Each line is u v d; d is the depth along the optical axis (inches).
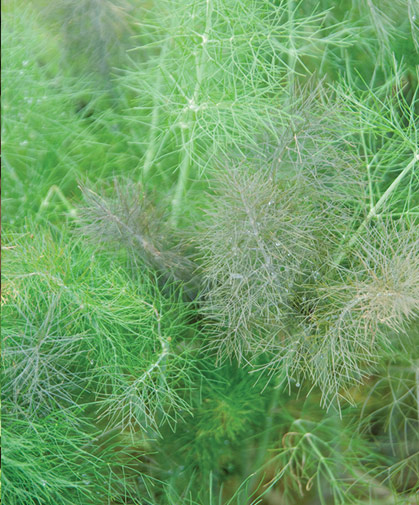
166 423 18.3
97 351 17.3
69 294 16.4
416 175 17.9
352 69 21.1
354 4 20.3
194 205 19.7
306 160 16.9
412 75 20.7
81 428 17.9
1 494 16.0
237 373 18.6
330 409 18.4
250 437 18.1
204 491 17.8
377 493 18.0
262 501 18.0
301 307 17.1
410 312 15.5
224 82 18.6
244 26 19.4
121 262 18.5
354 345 16.3
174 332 18.3
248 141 18.7
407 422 18.9
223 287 16.3
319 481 17.8
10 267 17.0
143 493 18.1
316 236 16.9
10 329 16.6
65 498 16.4
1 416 16.0
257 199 15.3
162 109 19.7
